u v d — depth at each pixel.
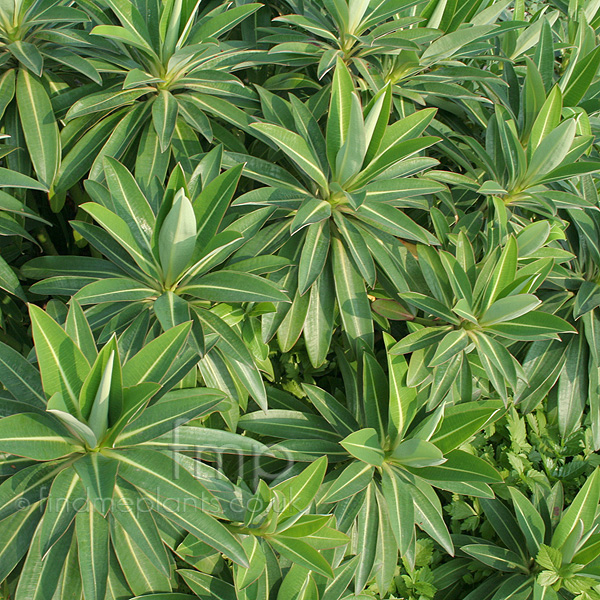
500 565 1.49
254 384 1.37
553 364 1.56
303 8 1.50
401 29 1.52
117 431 1.26
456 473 1.39
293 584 1.36
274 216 1.42
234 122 1.42
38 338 1.21
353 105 1.32
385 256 1.41
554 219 1.54
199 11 1.54
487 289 1.40
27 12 1.38
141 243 1.34
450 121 1.60
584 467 1.62
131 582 1.33
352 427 1.44
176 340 1.27
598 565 1.48
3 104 1.38
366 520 1.41
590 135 1.51
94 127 1.42
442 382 1.40
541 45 1.58
